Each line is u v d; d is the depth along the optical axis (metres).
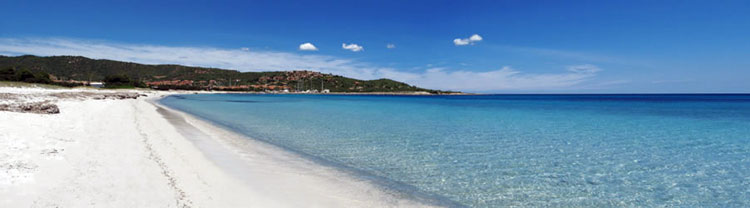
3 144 7.62
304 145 12.84
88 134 10.71
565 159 10.80
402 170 9.12
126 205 5.07
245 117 25.69
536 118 27.05
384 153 11.48
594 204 6.72
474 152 11.84
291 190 6.84
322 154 11.09
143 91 102.19
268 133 16.14
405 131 17.58
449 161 10.34
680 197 7.20
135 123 15.74
